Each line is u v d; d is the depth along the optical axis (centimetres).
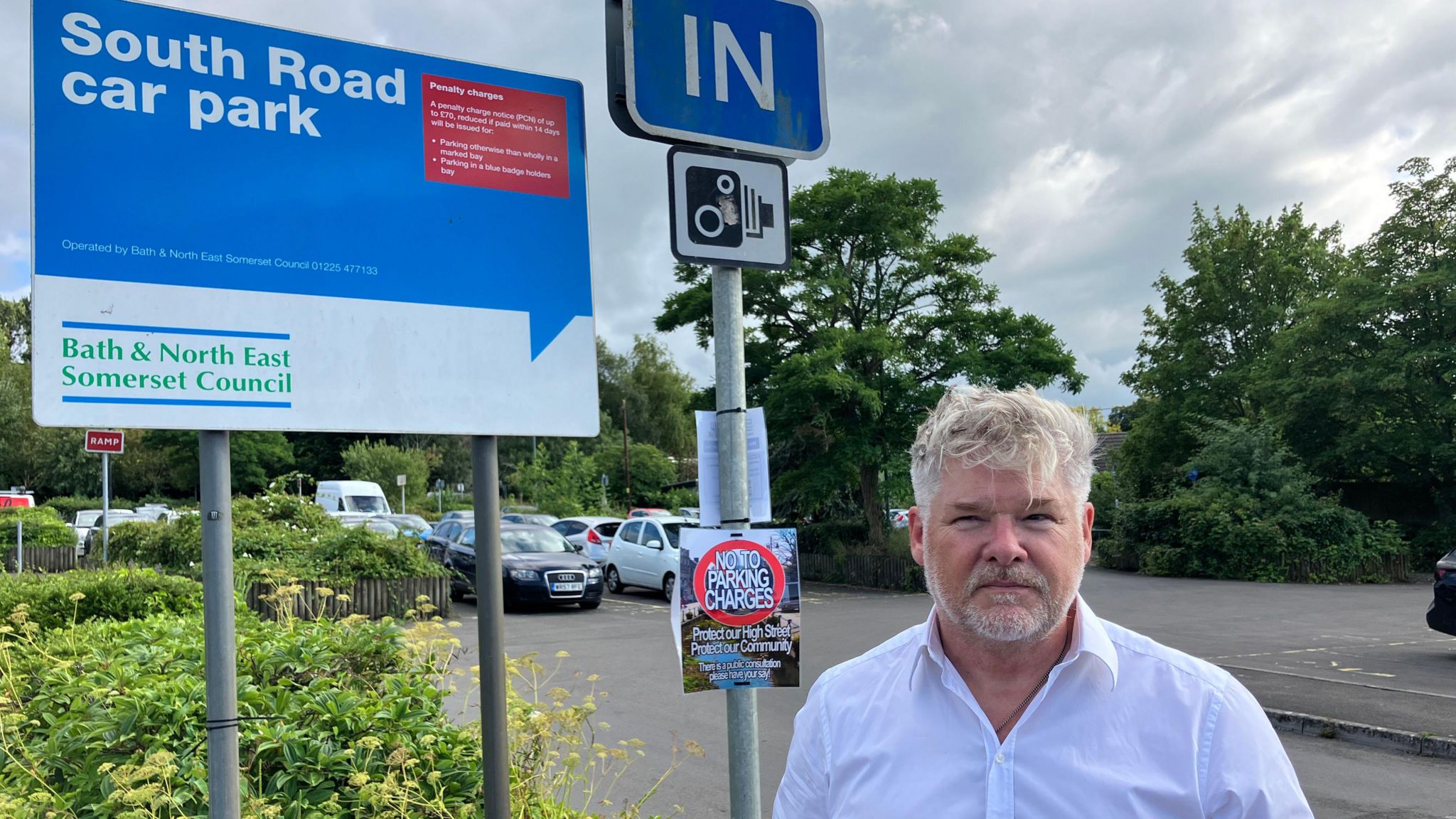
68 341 275
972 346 2231
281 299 302
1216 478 2486
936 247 2283
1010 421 176
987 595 174
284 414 300
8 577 801
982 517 177
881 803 180
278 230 303
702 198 294
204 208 294
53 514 2742
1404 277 2650
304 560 1404
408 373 318
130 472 5581
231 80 300
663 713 826
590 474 3822
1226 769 165
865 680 194
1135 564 2588
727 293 300
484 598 320
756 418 297
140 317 283
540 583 1611
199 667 453
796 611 289
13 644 529
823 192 2248
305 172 308
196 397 289
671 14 293
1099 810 166
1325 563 2233
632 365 7188
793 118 311
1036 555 174
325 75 312
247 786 347
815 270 2281
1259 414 3069
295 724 387
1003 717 179
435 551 1888
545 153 344
